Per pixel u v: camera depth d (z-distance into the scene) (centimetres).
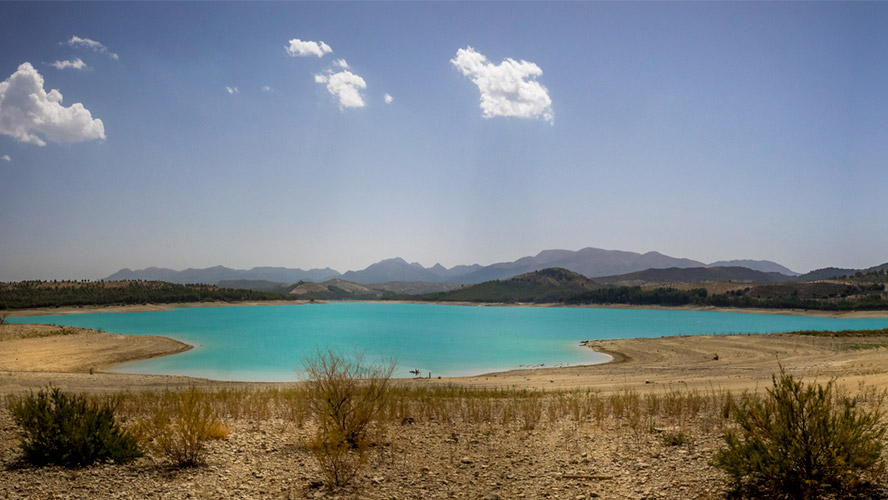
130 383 3077
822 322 15825
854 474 665
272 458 975
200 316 18050
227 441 1111
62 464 876
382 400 1400
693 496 721
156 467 891
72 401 959
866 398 1379
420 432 1265
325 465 901
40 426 899
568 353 6400
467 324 14275
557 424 1362
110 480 802
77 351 5641
